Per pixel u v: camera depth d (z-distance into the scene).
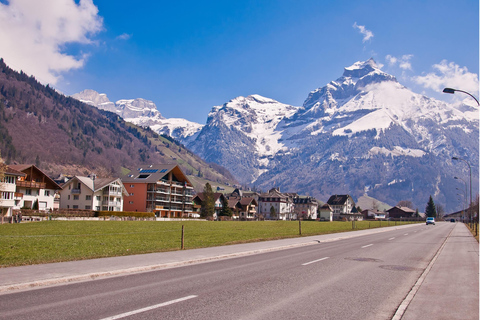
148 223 68.00
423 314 9.40
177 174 121.31
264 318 8.86
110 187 99.81
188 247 24.72
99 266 15.55
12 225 51.47
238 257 20.67
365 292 11.81
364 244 31.25
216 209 134.88
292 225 77.12
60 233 38.16
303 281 13.41
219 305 9.89
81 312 9.02
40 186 82.81
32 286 11.94
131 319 8.59
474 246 30.59
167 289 11.73
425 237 42.97
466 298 11.13
